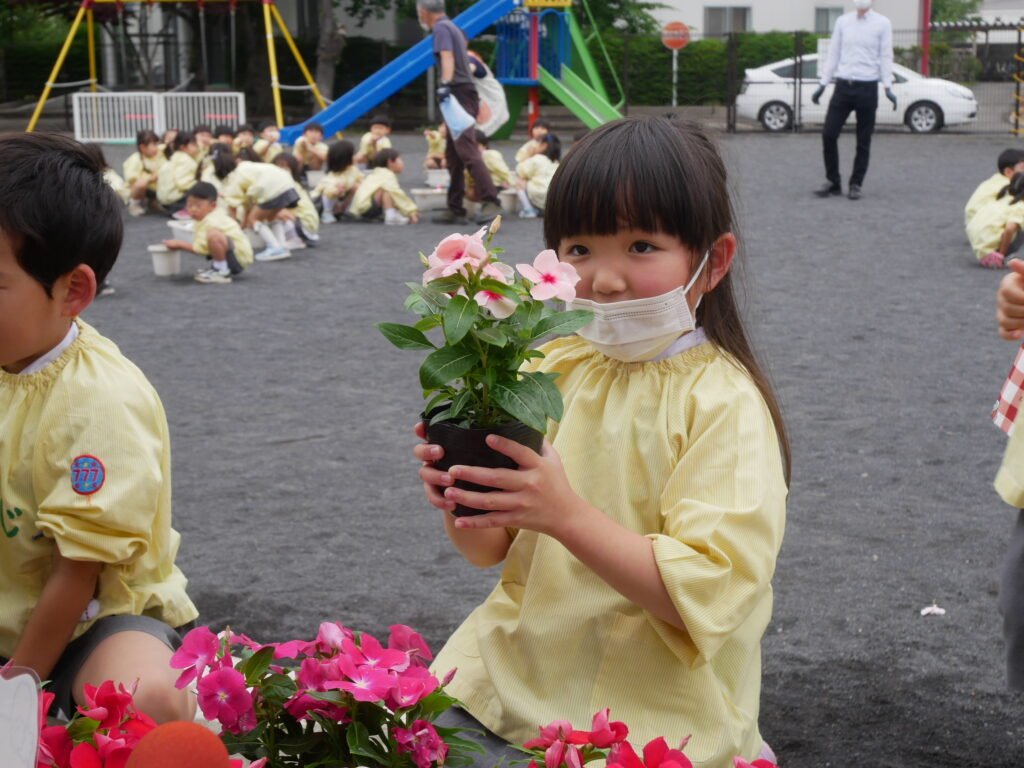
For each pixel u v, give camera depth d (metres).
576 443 2.12
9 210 2.20
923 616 3.91
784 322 8.17
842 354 7.36
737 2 34.19
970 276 9.74
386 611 3.98
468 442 1.77
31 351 2.33
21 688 1.45
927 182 15.72
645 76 28.70
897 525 4.71
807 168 17.36
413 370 7.21
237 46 28.00
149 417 2.45
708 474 1.98
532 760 1.75
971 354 7.37
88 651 2.41
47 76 30.67
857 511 4.86
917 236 11.63
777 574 4.25
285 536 4.66
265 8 22.70
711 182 2.03
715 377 2.08
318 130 17.72
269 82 28.42
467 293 1.70
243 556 4.45
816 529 4.67
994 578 4.21
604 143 2.01
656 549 1.87
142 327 8.38
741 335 2.18
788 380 6.78
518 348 1.72
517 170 13.91
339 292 9.59
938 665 3.57
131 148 21.78
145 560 2.54
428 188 15.78
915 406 6.32
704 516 1.91
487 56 29.31
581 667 2.05
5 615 2.45
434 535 4.67
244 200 11.44
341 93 30.23
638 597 1.88
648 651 2.03
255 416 6.29
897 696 3.39
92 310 8.96
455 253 1.70
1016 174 9.98
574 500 1.83
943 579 4.20
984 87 28.34
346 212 14.00
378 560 4.42
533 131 14.94
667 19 34.12
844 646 3.70
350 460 5.59
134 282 10.11
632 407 2.08
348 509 4.95
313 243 11.88
